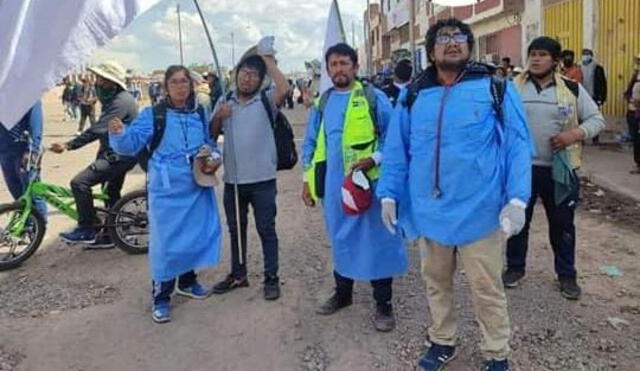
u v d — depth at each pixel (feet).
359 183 14.14
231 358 14.02
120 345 14.83
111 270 20.03
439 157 11.62
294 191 32.68
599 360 13.19
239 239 17.61
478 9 73.31
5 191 34.58
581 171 32.40
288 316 15.99
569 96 15.57
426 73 12.14
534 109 15.71
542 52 15.60
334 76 14.78
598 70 38.27
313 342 14.58
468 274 11.94
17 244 20.58
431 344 13.23
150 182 16.12
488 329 12.16
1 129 21.63
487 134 11.43
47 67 13.03
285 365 13.65
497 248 11.76
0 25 13.05
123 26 13.42
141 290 18.24
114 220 21.26
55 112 119.96
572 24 48.01
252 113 16.63
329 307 16.02
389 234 14.49
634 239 21.31
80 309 16.99
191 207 16.29
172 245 15.96
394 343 14.35
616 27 42.19
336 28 16.83
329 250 21.53
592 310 15.53
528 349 13.70
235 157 16.81
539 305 15.85
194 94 16.85
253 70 16.46
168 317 15.97
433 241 12.06
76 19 13.00
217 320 15.94
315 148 15.65
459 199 11.58
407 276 18.45
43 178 39.04
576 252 20.06
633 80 33.65
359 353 13.99
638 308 15.60
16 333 15.56
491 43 74.23
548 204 16.16
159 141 16.12
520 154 11.34
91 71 20.31
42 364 14.03
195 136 16.43
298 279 18.67
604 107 42.91
